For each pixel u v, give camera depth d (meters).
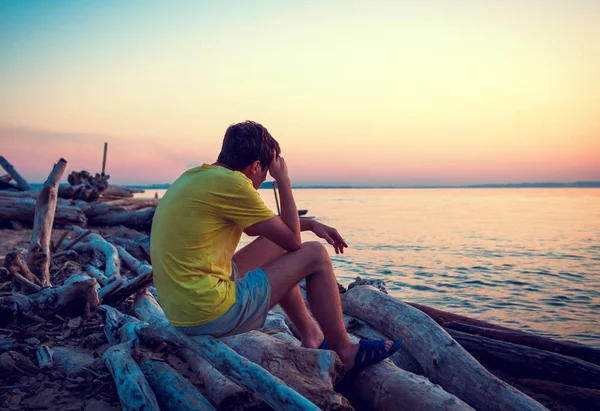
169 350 3.06
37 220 5.75
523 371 3.78
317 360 2.54
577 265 14.66
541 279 12.12
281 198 2.58
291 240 2.51
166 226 2.35
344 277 12.41
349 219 41.88
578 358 3.84
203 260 2.33
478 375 2.92
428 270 13.66
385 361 2.80
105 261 6.82
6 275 4.88
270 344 2.73
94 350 3.37
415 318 3.64
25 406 2.50
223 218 2.38
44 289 4.15
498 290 10.69
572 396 3.33
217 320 2.35
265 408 2.35
